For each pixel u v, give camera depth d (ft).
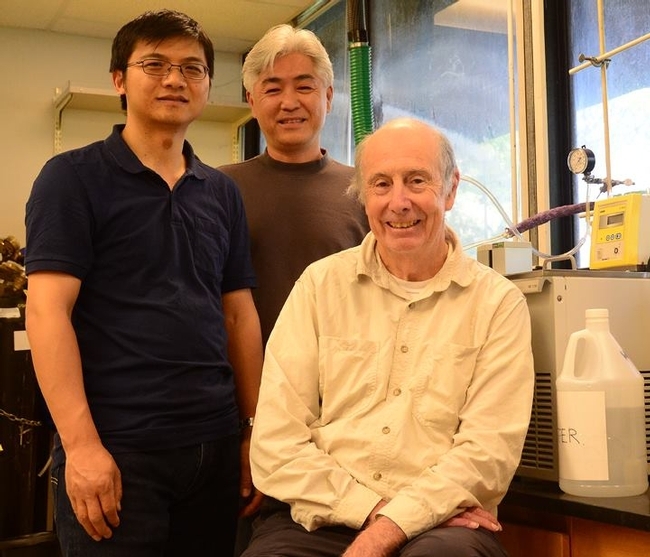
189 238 6.01
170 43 5.97
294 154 7.62
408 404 5.24
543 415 5.63
